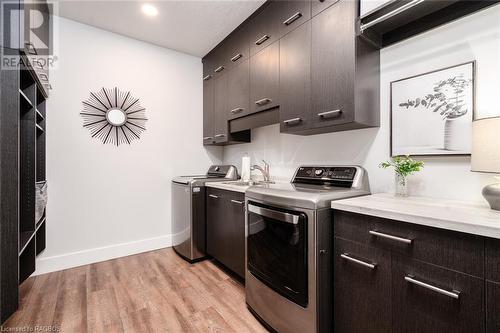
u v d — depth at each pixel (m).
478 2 1.21
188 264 2.46
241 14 2.27
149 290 1.93
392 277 1.02
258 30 2.19
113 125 2.61
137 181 2.77
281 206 1.40
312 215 1.23
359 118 1.46
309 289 1.24
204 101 3.21
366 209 1.10
